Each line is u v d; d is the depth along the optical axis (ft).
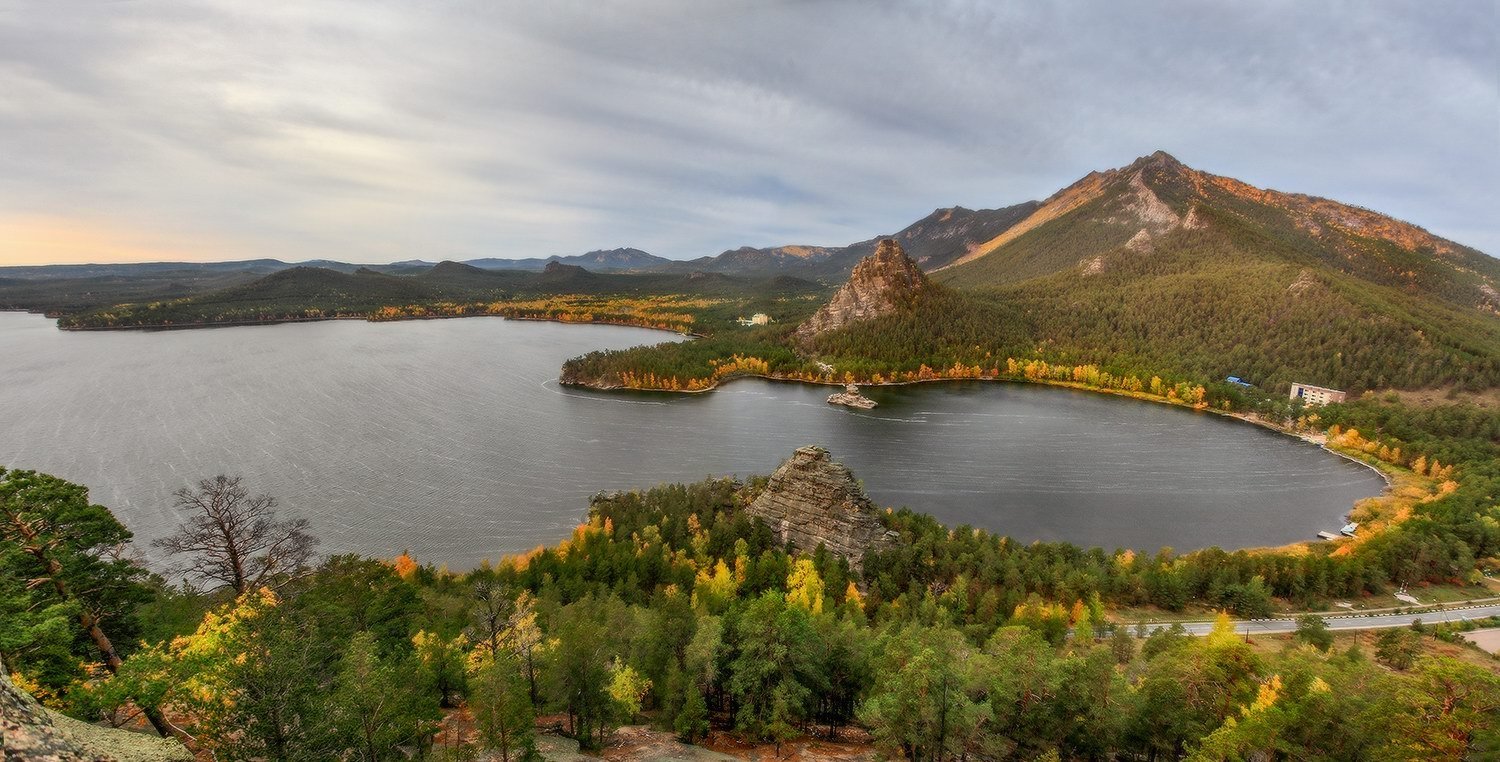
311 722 126.62
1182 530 613.11
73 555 158.71
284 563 219.82
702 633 245.45
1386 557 469.57
